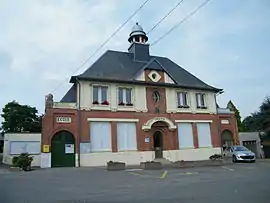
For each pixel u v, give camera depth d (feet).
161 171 58.49
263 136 105.91
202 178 45.01
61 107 75.66
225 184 37.37
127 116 82.38
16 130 145.89
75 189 35.47
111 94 81.82
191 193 30.73
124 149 80.02
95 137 77.46
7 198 29.50
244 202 25.26
